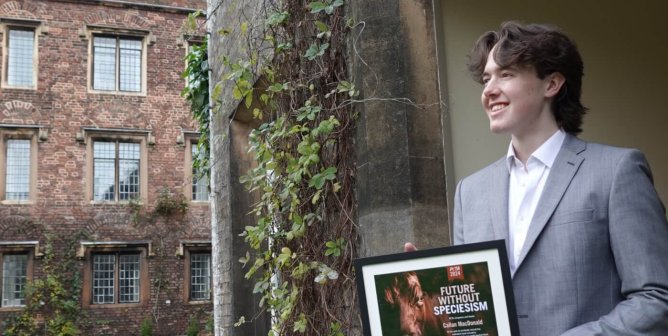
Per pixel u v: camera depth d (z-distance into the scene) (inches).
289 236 145.2
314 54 142.5
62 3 737.6
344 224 136.2
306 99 152.0
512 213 68.5
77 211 713.6
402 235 122.7
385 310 64.5
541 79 65.9
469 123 131.0
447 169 126.5
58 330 680.4
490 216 69.5
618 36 147.2
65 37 734.5
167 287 729.6
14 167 706.2
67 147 719.1
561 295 60.8
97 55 746.2
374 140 128.3
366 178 129.5
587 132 140.1
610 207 60.5
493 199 70.2
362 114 131.9
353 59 136.1
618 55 146.3
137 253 731.4
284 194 148.7
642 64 147.8
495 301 61.1
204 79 302.5
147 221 733.9
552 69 65.4
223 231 245.9
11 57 718.5
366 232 129.0
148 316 719.7
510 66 65.4
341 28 141.9
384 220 125.1
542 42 64.9
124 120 740.0
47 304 689.0
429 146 126.3
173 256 737.0
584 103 141.3
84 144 724.0
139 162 743.1
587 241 60.7
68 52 733.3
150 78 754.8
